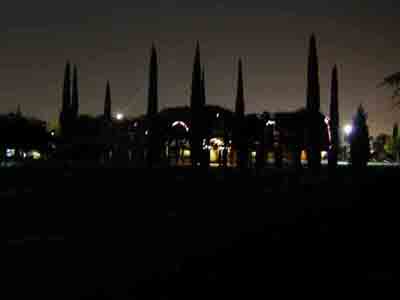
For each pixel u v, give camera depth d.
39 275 11.31
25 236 16.16
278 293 9.89
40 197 28.27
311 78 62.47
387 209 17.16
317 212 18.97
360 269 10.98
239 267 11.73
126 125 81.00
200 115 66.12
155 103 68.56
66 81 80.69
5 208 23.41
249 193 31.20
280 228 16.45
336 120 71.88
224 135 82.00
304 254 12.53
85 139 79.50
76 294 9.92
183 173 51.06
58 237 15.89
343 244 13.10
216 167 73.12
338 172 52.19
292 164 75.62
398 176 30.50
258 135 76.88
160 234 16.48
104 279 11.06
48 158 85.38
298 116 78.50
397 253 12.12
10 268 11.98
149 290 10.09
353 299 9.32
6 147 83.62
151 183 38.84
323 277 10.62
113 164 67.44
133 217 20.64
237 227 17.59
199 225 18.36
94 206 24.62
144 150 75.38
